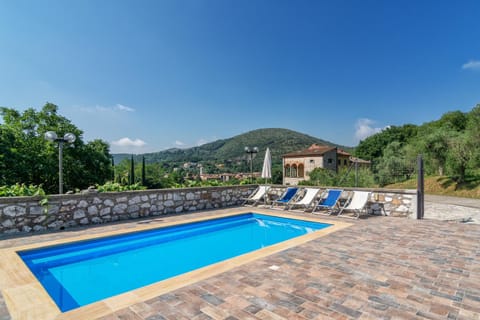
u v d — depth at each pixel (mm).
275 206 9586
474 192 15227
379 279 3098
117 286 3764
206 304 2520
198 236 6773
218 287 2900
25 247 4559
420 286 2904
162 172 37844
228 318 2264
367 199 7480
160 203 7941
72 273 4305
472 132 15961
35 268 4492
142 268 4555
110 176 20875
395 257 3900
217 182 10492
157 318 2273
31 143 16672
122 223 6664
